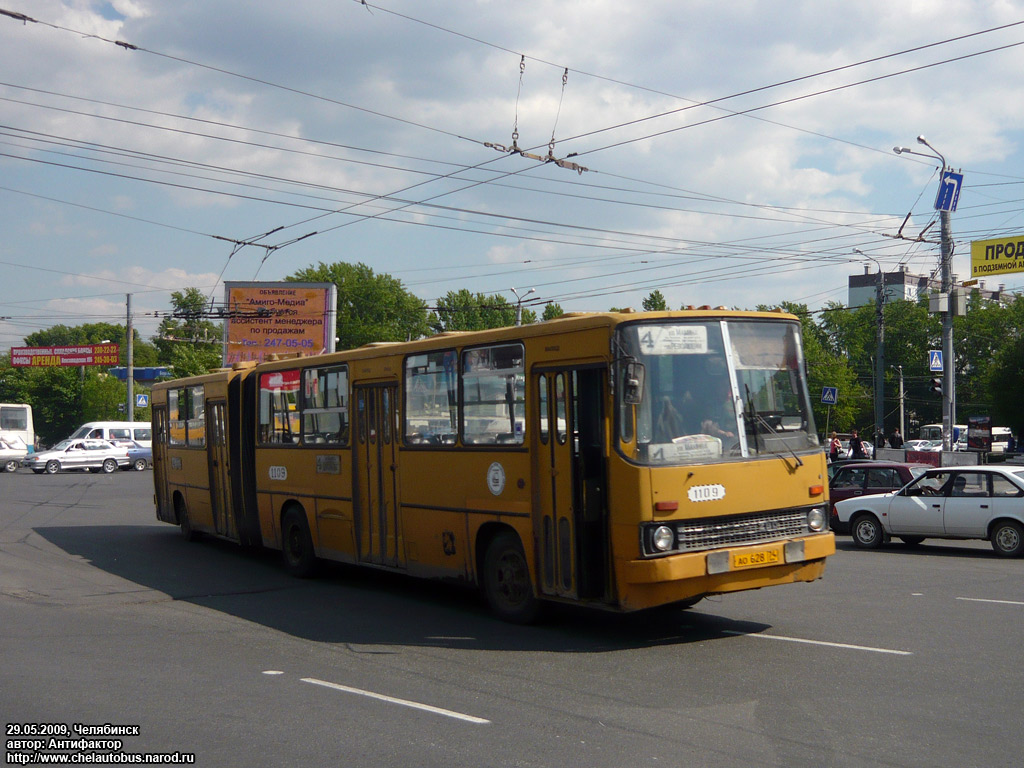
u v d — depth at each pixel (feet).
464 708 21.47
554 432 29.17
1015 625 30.40
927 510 54.44
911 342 274.36
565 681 23.91
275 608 36.06
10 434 159.53
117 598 38.65
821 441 30.04
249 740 19.21
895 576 42.83
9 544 56.90
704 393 27.94
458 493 33.30
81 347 243.81
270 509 46.21
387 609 35.47
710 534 27.20
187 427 57.26
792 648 27.22
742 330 29.12
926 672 24.16
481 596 38.11
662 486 26.50
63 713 21.31
